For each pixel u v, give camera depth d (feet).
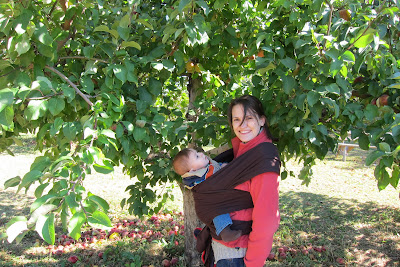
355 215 16.65
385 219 16.03
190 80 10.54
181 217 16.74
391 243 13.39
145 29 6.73
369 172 25.54
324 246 12.95
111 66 5.08
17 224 2.96
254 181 5.08
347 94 5.25
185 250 11.65
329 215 16.66
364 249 12.90
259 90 6.66
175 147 8.45
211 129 7.19
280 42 6.53
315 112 5.36
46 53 4.75
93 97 5.15
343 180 23.47
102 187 21.33
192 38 5.26
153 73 7.38
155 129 5.93
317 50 4.88
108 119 4.68
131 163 7.27
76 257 11.78
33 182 3.79
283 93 6.01
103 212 3.42
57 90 4.69
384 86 5.91
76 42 5.76
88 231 14.74
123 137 5.49
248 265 5.08
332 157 31.53
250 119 5.55
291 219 16.15
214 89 9.95
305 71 5.35
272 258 11.89
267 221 4.85
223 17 8.07
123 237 13.92
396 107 5.70
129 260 11.78
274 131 7.21
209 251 6.20
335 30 5.39
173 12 5.37
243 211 5.33
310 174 10.64
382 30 5.53
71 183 3.56
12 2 4.17
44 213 3.08
